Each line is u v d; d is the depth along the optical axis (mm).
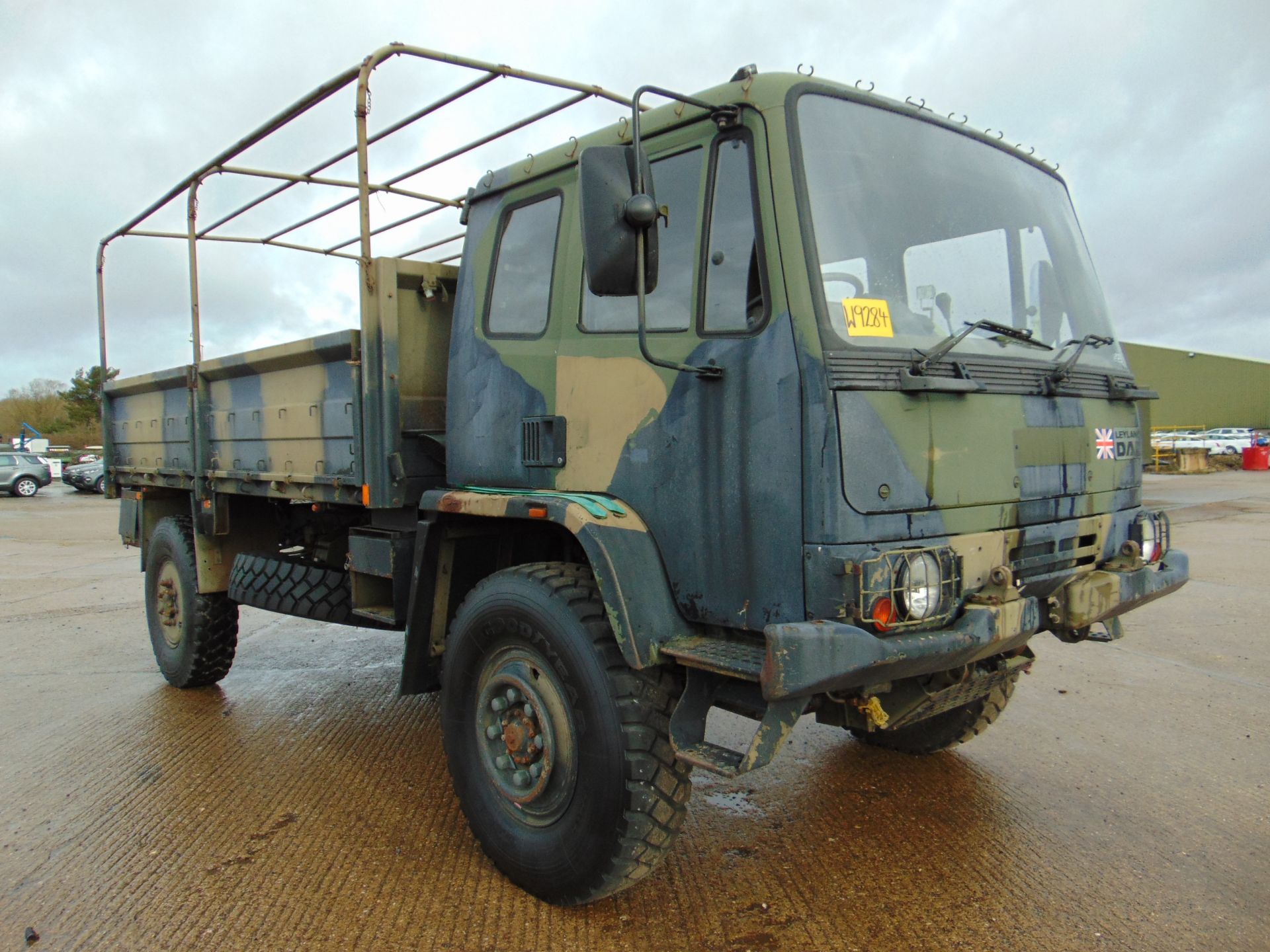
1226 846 3523
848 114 2986
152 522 6312
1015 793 4051
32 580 10602
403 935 2926
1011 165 3633
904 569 2572
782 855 3471
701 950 2836
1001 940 2881
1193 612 7762
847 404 2592
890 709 3090
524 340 3559
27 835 3707
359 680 6113
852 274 2785
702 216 2955
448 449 3939
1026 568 3041
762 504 2723
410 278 4027
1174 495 19625
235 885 3275
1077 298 3750
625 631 2805
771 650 2422
